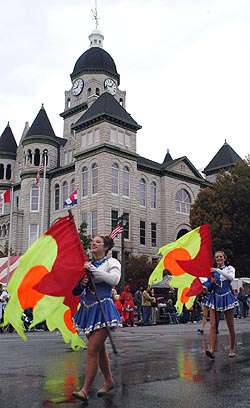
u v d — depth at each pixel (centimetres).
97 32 7138
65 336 555
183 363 811
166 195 5447
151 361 841
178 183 5634
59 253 549
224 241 4053
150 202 5316
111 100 5069
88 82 6575
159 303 2664
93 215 4781
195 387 589
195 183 5850
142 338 1384
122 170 4922
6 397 540
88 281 520
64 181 5447
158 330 1802
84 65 6681
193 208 4412
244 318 2958
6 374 720
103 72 6644
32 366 811
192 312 2633
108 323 509
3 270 2772
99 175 4762
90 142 4959
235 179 4303
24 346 1195
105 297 520
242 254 4209
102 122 4838
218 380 639
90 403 502
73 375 709
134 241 4938
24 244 5456
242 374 688
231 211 4178
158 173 5494
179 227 5538
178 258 888
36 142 5775
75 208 4978
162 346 1128
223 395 541
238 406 487
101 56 6738
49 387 605
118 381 636
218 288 886
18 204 6112
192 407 482
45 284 545
